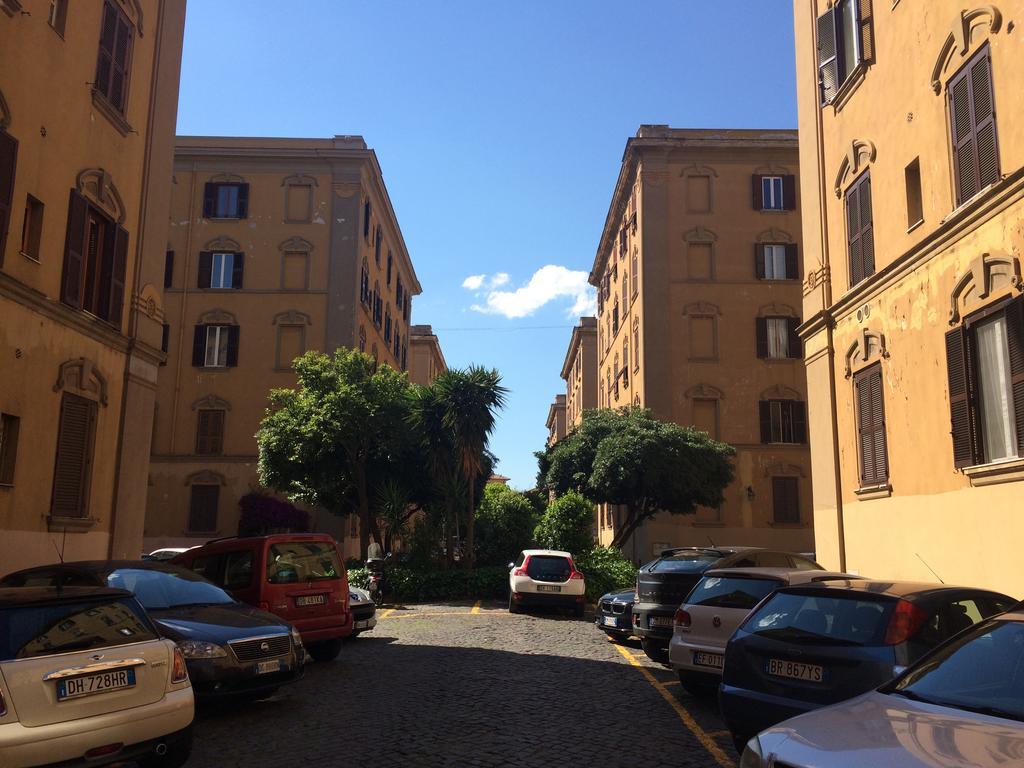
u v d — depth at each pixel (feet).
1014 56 32.19
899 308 41.34
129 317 50.11
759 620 20.36
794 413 103.65
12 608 17.48
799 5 57.16
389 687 31.22
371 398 82.64
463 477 82.43
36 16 39.93
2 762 15.51
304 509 103.14
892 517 41.86
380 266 132.26
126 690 17.97
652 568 39.22
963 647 14.51
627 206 121.80
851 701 13.79
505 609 65.62
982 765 10.23
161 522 102.27
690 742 22.88
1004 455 32.81
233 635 26.02
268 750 21.90
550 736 23.47
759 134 109.60
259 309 107.55
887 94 43.68
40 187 40.40
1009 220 32.04
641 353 106.83
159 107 53.88
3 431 38.04
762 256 106.63
